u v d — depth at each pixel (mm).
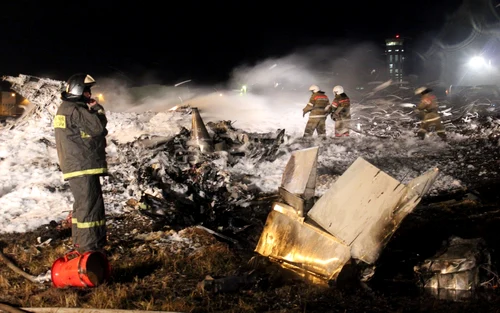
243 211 8703
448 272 5418
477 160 11875
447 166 11484
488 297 5152
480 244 5617
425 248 6469
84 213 6023
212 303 5055
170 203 8383
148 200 8367
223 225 7926
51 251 6707
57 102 13852
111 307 4996
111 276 5758
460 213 7766
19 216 8461
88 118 5938
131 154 11227
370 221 5449
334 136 16328
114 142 12594
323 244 5637
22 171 10680
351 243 5461
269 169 11617
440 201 8672
